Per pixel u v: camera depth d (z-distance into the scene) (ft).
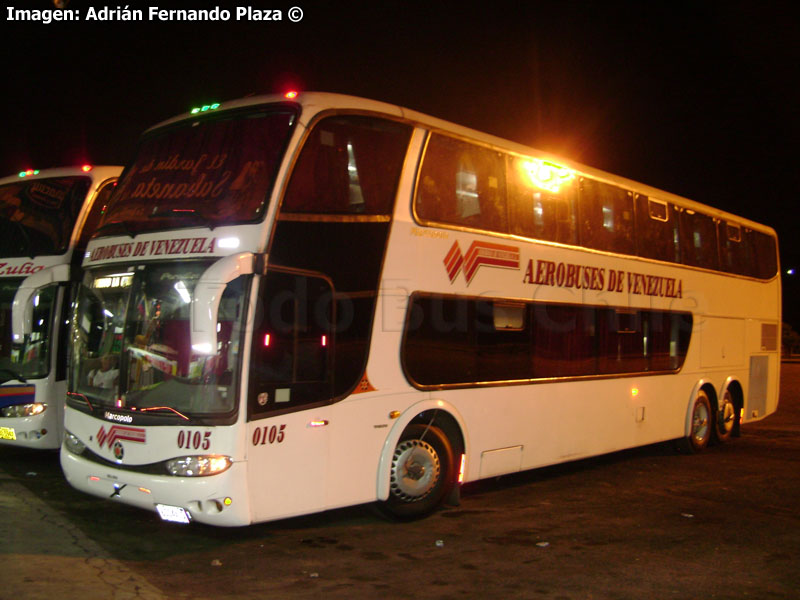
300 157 21.70
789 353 150.20
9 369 31.09
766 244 49.11
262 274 20.22
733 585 19.43
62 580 18.08
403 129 24.97
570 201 32.27
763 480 33.55
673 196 39.70
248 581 18.79
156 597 17.34
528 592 18.54
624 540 23.44
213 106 24.25
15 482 28.84
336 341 22.22
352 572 19.76
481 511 26.96
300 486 21.09
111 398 21.97
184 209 22.41
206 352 18.78
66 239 31.81
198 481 19.61
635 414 35.42
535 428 29.50
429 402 24.94
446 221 26.17
